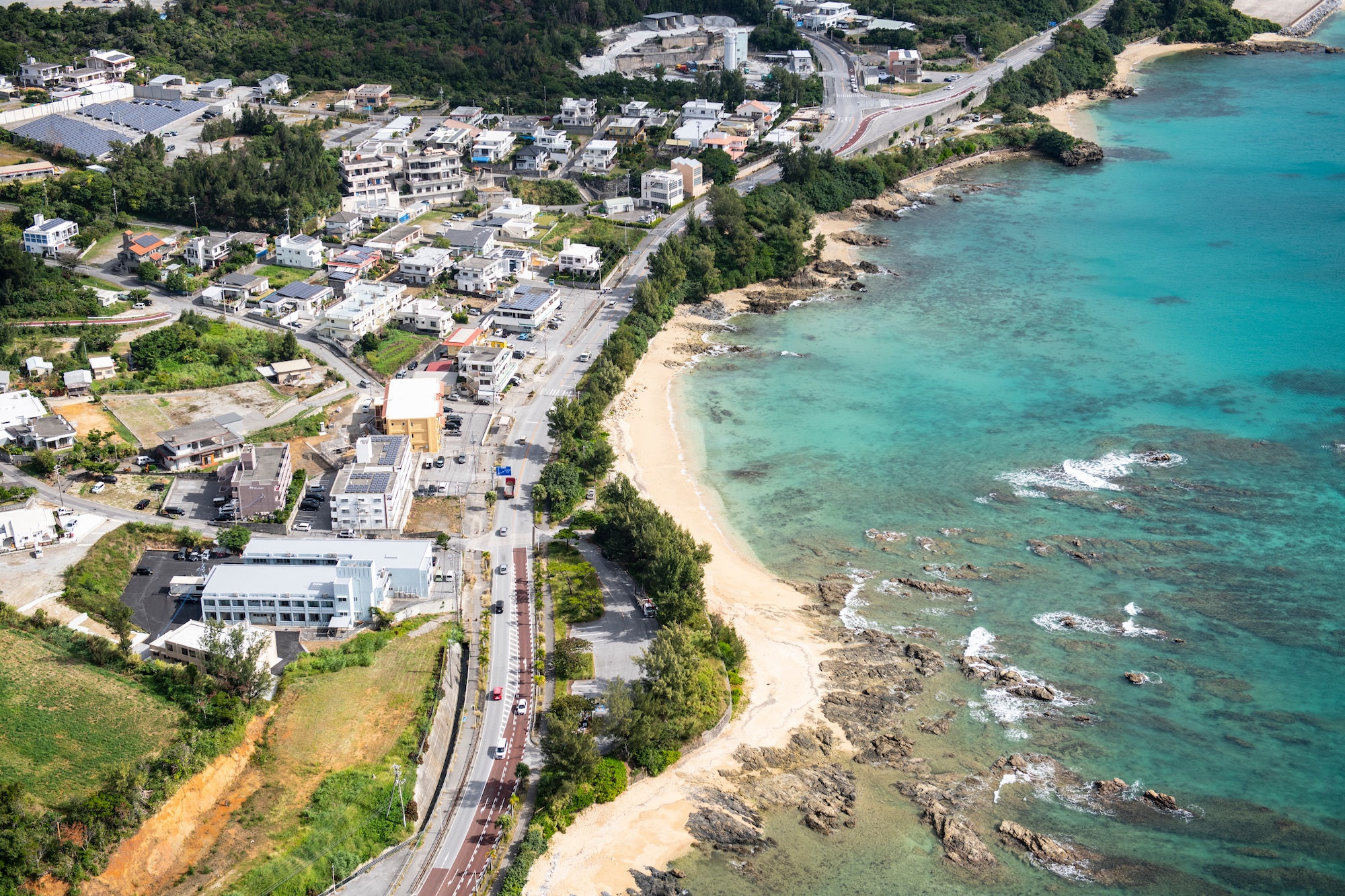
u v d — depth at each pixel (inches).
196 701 7440.9
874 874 6968.5
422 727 7564.0
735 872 6909.5
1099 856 7130.9
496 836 6943.9
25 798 6471.5
